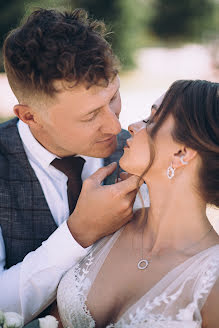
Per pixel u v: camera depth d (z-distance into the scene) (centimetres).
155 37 2114
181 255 180
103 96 197
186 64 1509
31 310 214
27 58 196
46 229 230
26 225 229
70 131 208
